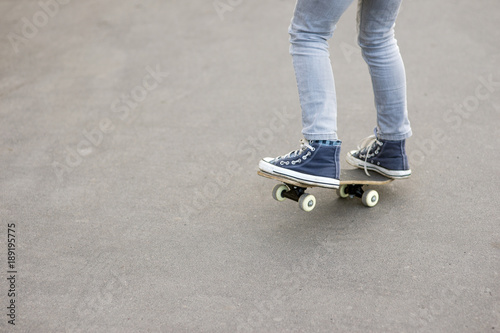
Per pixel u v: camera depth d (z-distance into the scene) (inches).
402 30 217.8
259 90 180.9
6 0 301.7
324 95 100.3
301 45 99.6
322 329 84.3
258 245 106.0
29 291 96.3
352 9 241.6
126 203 123.4
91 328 87.3
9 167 142.7
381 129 111.8
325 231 108.9
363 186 123.0
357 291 91.8
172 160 141.7
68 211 121.5
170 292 94.4
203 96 179.2
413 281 93.2
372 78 108.3
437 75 179.3
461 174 125.3
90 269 101.6
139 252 105.8
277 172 104.4
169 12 263.9
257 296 92.3
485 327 82.2
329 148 102.0
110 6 280.5
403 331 82.7
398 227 108.2
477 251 99.5
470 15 228.4
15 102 183.5
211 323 86.9
